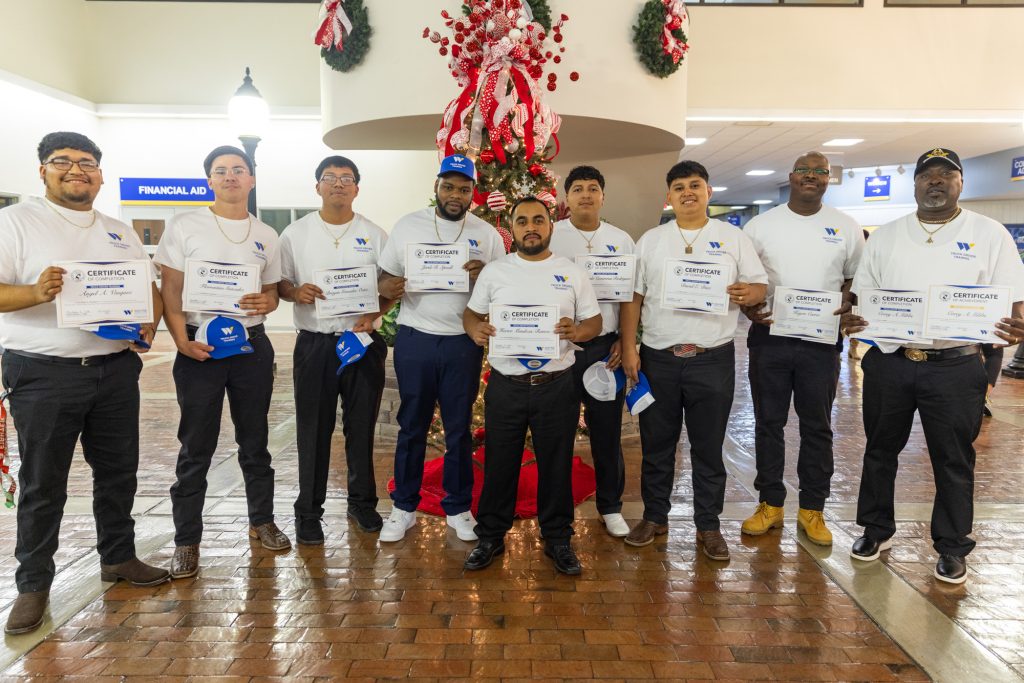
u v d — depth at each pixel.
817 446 3.42
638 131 6.75
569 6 5.94
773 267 3.43
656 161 9.04
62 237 2.59
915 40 10.46
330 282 3.21
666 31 6.13
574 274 3.04
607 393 3.31
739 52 10.52
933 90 10.54
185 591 2.91
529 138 4.43
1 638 2.55
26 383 2.58
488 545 3.17
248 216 3.17
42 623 2.65
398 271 3.33
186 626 2.64
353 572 3.10
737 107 10.59
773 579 3.05
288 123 12.31
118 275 2.57
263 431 3.31
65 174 2.56
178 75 12.25
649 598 2.87
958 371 2.93
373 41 6.27
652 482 3.42
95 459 2.87
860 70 10.55
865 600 2.86
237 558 3.24
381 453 5.09
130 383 2.84
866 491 3.25
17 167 10.38
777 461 3.51
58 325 2.48
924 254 2.96
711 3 10.45
